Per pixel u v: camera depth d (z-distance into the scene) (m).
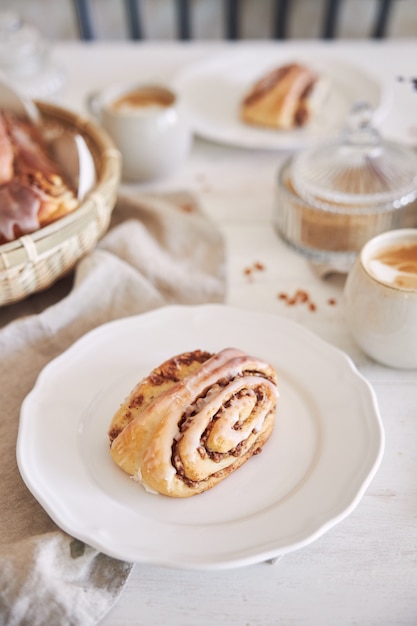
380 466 0.51
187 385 0.49
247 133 0.80
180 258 0.68
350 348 0.59
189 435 0.47
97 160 0.68
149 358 0.56
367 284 0.53
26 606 0.45
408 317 0.52
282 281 0.65
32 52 0.84
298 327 0.57
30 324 0.60
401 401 0.55
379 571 0.46
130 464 0.48
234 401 0.48
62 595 0.45
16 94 0.68
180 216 0.70
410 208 0.68
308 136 0.80
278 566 0.47
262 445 0.51
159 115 0.72
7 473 0.52
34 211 0.59
